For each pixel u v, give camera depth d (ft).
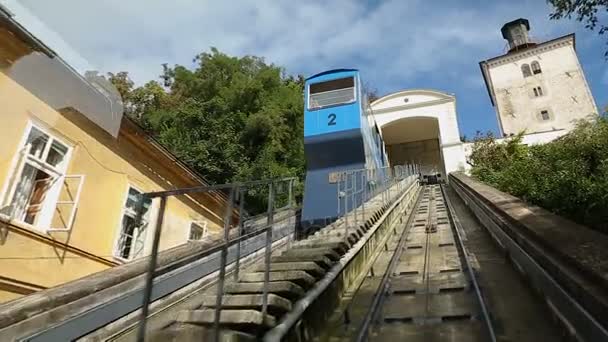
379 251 28.19
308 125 41.83
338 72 44.29
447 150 97.14
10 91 20.84
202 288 17.28
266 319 11.47
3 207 19.70
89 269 24.63
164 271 8.43
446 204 52.19
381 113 106.32
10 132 20.75
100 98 25.88
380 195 43.37
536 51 129.59
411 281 20.71
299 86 88.79
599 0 18.10
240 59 82.12
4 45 20.47
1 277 19.06
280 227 32.86
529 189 31.17
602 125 32.83
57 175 23.77
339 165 39.65
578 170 27.84
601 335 9.11
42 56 21.30
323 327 15.24
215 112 67.46
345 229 23.71
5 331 10.23
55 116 23.67
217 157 61.16
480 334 13.70
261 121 64.90
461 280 19.71
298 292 13.65
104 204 27.12
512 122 123.75
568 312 11.66
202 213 40.16
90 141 26.61
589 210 22.76
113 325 12.86
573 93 119.65
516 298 16.08
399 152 119.85
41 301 11.45
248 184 12.69
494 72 133.39
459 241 27.99
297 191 61.72
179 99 75.46
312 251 18.81
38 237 21.53
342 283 19.11
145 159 32.48
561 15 18.90
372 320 15.79
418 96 105.50
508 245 20.70
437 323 15.02
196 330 11.23
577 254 11.52
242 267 20.72
